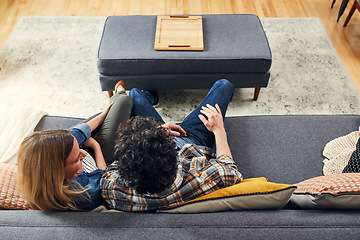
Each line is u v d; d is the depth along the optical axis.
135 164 0.95
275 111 2.39
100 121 1.62
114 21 2.36
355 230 0.96
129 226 0.99
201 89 2.54
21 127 1.62
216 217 1.02
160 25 2.30
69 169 1.09
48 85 2.55
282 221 1.00
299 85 2.55
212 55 2.12
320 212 1.05
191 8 3.24
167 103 2.45
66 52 2.80
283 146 1.62
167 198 1.05
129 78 2.21
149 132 0.97
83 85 2.56
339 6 3.25
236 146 1.64
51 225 1.00
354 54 2.79
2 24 3.06
